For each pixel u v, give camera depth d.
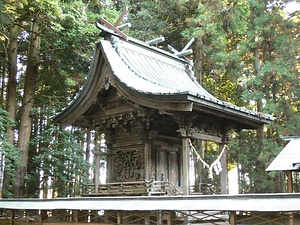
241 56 23.25
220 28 21.58
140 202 8.56
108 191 10.72
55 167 17.31
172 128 11.41
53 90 20.92
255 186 21.44
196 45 22.31
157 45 24.64
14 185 17.08
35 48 18.97
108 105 11.09
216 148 26.45
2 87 22.16
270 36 22.25
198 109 9.16
